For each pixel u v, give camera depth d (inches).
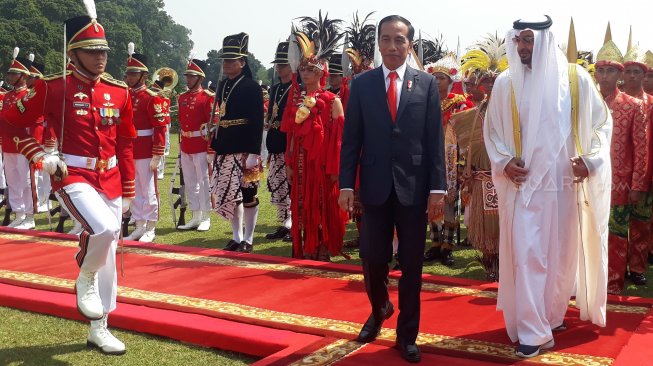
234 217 322.3
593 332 192.9
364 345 182.7
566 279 189.8
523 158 183.5
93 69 192.5
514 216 182.2
